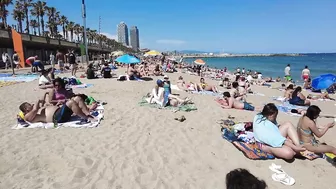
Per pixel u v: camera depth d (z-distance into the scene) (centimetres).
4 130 570
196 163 445
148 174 400
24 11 5831
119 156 456
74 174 387
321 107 1092
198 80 2000
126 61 1533
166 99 861
